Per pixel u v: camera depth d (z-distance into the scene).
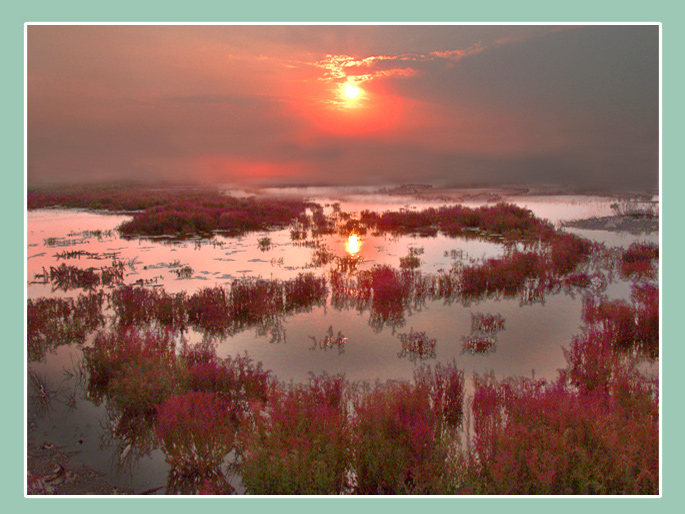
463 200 29.36
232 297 9.34
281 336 8.02
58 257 13.67
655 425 4.59
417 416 4.80
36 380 6.46
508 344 7.61
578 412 4.61
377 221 19.91
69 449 5.08
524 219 18.55
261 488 4.18
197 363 6.30
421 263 12.74
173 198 29.66
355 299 9.93
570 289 10.48
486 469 4.28
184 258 13.49
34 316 8.05
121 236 17.25
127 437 5.32
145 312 8.80
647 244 13.84
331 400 5.45
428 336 7.98
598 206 23.53
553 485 4.06
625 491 4.02
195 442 4.71
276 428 4.60
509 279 10.59
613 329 7.52
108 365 6.38
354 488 4.45
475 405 5.33
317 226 19.50
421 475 4.23
